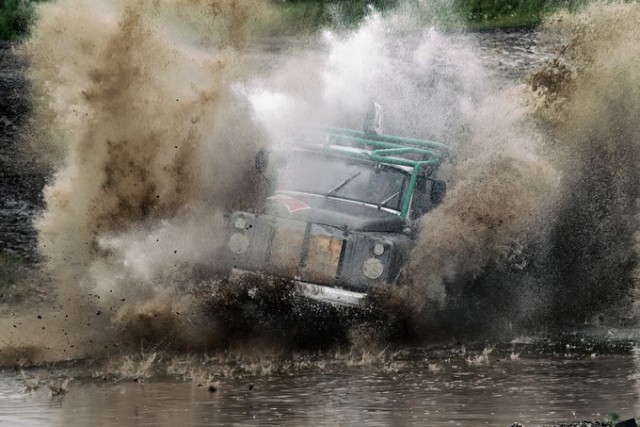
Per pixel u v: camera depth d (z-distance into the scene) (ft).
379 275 66.49
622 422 42.73
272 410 47.39
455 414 46.37
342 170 74.38
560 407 47.70
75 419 45.62
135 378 55.77
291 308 64.69
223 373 57.36
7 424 44.75
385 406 48.24
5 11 182.39
